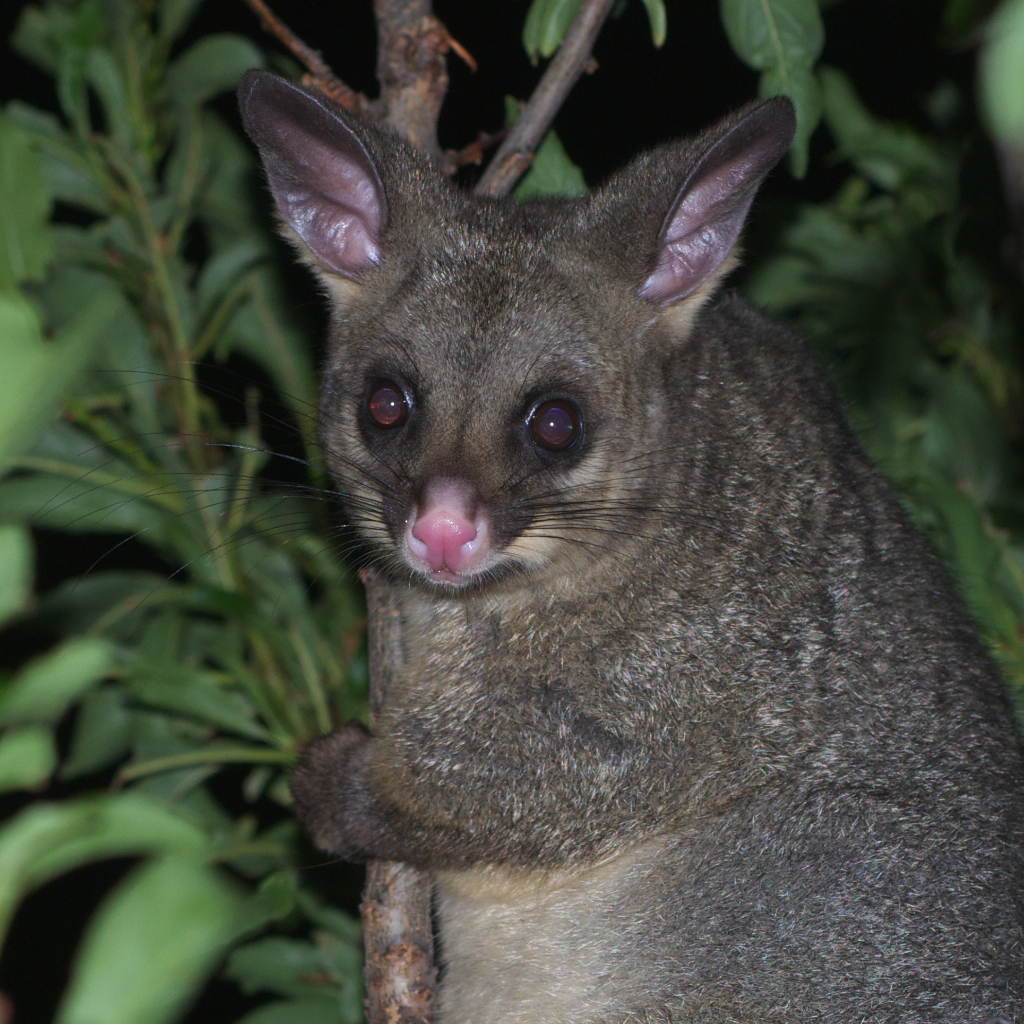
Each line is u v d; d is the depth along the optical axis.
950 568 5.48
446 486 4.77
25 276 4.74
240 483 6.45
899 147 7.79
